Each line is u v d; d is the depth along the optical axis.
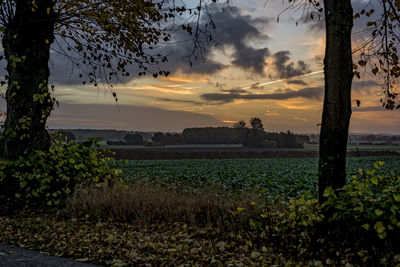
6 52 8.03
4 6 7.70
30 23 7.87
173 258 4.39
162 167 25.97
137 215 6.89
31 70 7.96
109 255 4.48
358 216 3.99
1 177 7.43
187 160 38.91
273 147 89.50
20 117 7.89
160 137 126.12
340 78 4.61
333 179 4.63
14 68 7.90
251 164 31.31
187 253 4.62
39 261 4.02
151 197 7.43
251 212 6.08
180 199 7.42
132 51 9.89
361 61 6.08
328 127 4.69
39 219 6.51
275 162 35.47
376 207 3.77
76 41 9.84
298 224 4.67
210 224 6.15
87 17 8.76
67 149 8.36
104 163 8.60
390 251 3.71
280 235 4.89
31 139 7.97
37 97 7.70
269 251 4.50
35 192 7.38
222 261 4.29
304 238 4.49
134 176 17.00
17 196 7.41
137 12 8.60
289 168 24.97
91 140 8.46
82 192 7.80
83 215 7.09
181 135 131.50
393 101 6.54
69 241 5.12
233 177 16.28
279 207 6.21
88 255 4.48
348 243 4.11
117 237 5.48
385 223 3.79
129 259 4.33
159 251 4.69
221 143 126.19
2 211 7.11
